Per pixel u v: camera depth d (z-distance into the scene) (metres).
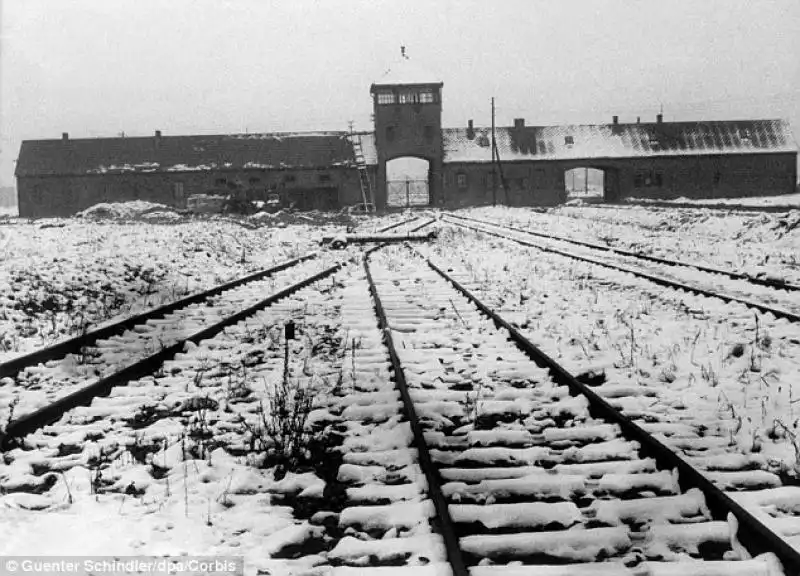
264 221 50.47
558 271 19.19
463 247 27.64
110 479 5.97
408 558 4.71
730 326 11.81
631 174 87.19
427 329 12.09
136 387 8.42
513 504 5.27
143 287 17.73
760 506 5.27
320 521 5.29
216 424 7.29
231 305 14.89
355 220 54.62
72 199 79.94
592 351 10.23
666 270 19.20
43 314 13.91
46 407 7.26
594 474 5.92
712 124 90.19
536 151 87.19
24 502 5.50
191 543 4.91
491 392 8.23
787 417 7.32
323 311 14.02
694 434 6.88
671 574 4.31
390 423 7.18
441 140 85.44
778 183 87.81
